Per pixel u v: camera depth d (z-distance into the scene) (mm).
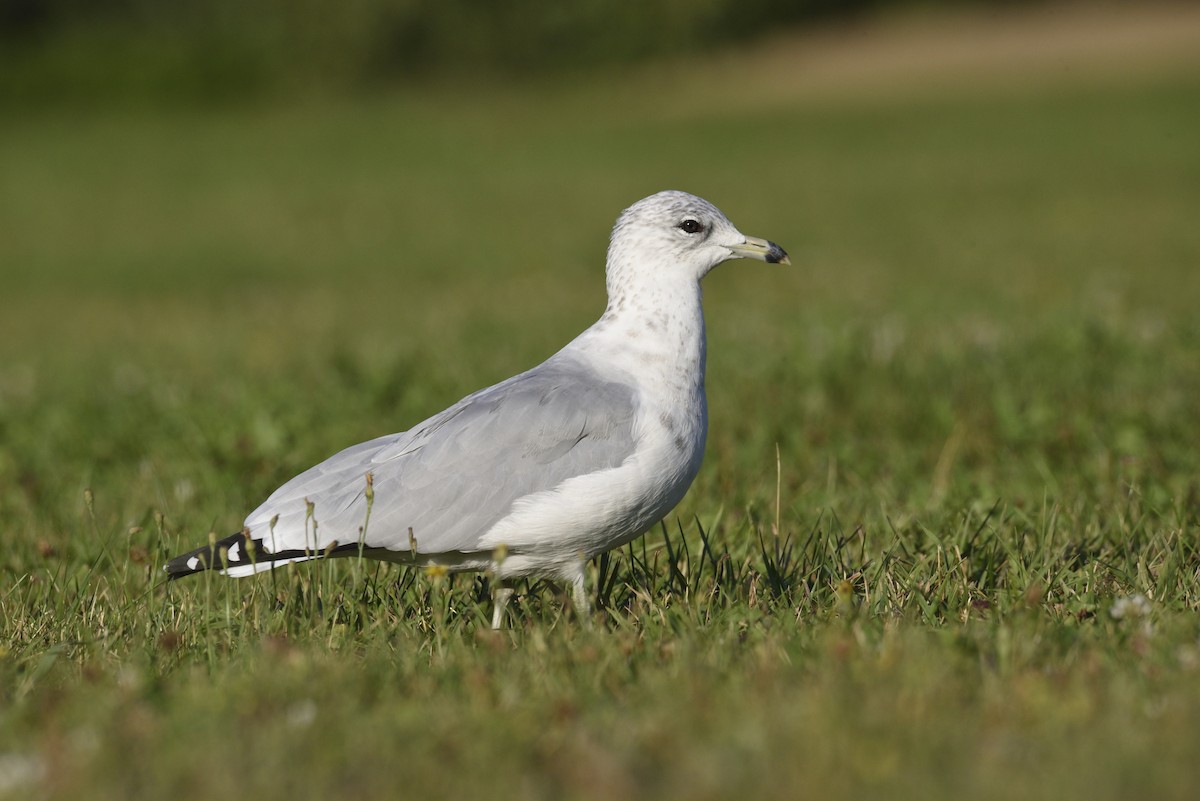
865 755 5547
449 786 5578
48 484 11828
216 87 80000
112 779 5617
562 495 7762
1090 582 8047
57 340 24109
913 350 15328
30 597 8688
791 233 34062
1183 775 5305
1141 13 75375
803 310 20375
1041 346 15164
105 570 9414
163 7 94250
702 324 8422
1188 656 6461
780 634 7160
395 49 79750
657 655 7035
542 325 20766
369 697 6598
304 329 22609
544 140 59219
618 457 7879
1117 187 38344
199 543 9898
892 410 13055
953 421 12430
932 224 34000
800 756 5570
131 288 31797
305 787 5527
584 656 6871
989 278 24125
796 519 10008
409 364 15625
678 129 60000
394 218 41594
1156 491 9836
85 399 14969
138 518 10320
